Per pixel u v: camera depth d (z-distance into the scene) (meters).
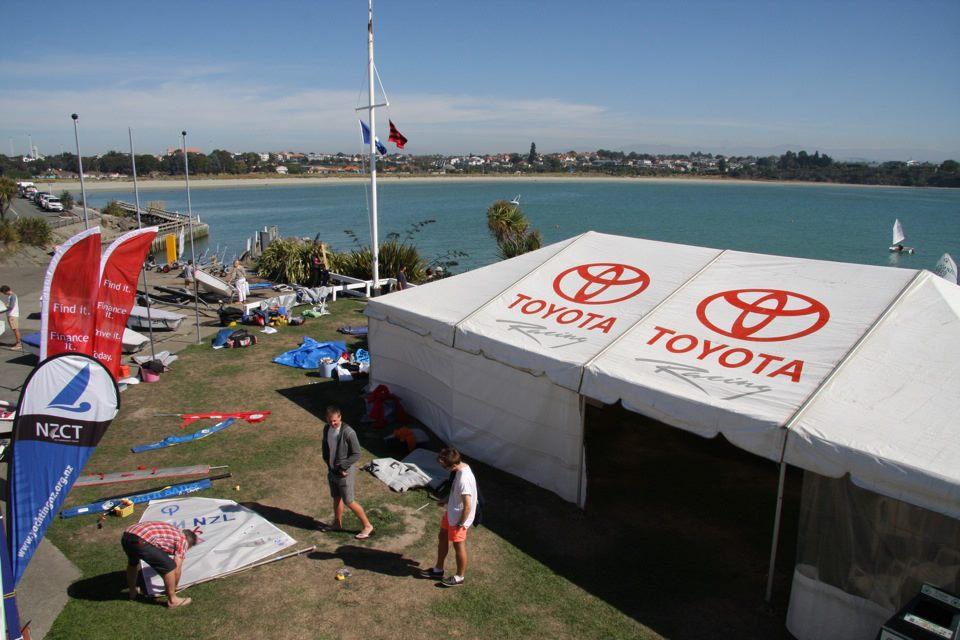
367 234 62.88
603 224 84.88
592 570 7.09
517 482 9.20
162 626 5.92
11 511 5.71
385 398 11.14
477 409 9.85
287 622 6.04
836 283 8.27
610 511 8.45
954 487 4.88
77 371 6.02
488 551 7.40
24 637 5.57
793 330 7.62
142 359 13.75
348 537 7.57
